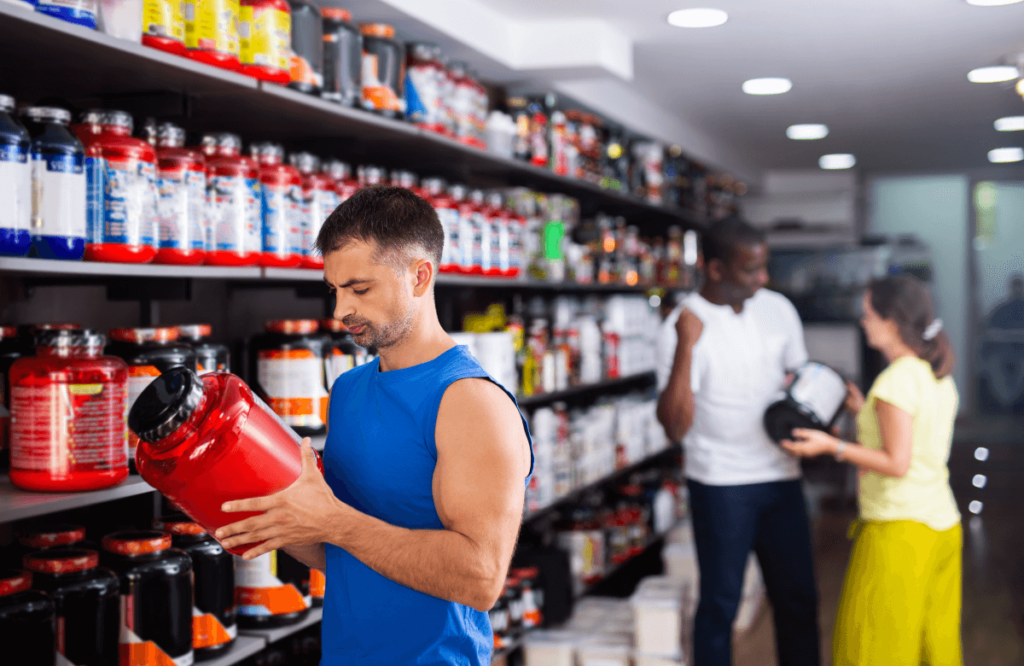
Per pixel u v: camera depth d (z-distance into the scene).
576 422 4.06
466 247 2.81
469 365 1.31
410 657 1.30
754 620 4.19
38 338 1.54
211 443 1.19
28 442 1.52
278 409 2.06
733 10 3.35
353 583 1.33
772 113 5.47
